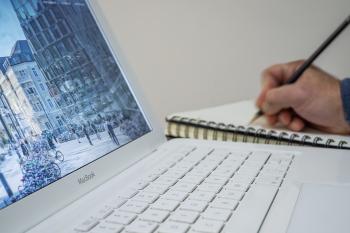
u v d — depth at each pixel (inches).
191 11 33.0
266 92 26.1
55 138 15.3
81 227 12.8
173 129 25.5
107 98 18.8
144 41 34.9
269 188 13.9
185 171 16.8
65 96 16.4
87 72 18.2
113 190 15.8
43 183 14.2
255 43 31.9
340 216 11.3
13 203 12.9
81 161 16.1
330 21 28.9
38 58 15.8
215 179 15.4
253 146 19.6
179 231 11.5
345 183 13.8
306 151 18.1
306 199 12.7
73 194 15.2
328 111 22.9
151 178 16.5
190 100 35.3
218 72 33.8
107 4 34.4
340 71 28.9
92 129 17.3
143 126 20.6
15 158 13.5
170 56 34.8
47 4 17.1
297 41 30.4
